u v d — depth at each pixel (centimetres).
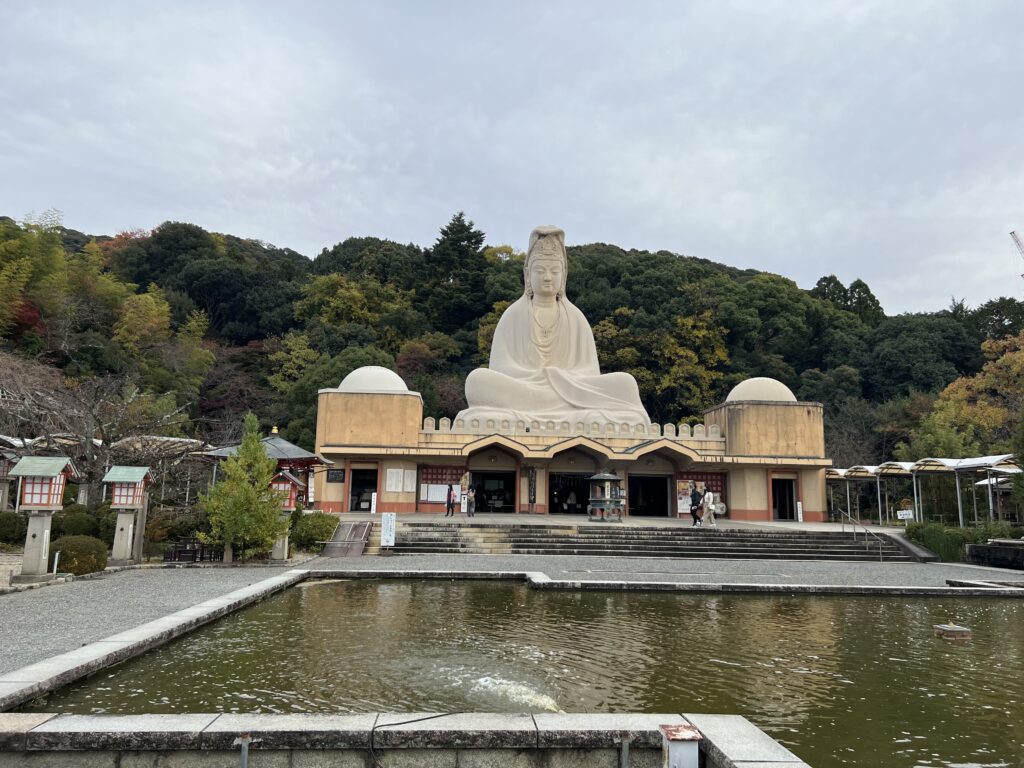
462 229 7350
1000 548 2138
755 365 6125
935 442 4178
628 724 577
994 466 2534
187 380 5162
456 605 1309
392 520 2131
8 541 2047
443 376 6072
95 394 2544
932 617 1298
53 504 1457
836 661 959
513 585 1574
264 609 1245
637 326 5938
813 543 2383
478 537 2255
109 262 7106
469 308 7012
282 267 7600
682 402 5647
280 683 794
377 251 7669
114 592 1329
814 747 649
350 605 1295
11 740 546
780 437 3281
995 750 645
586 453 3253
